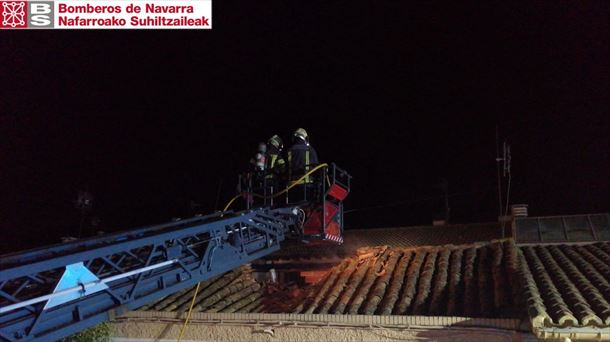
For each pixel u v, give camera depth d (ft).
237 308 32.76
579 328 20.11
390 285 30.58
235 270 38.42
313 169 30.01
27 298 16.47
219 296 34.19
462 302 27.35
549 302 22.84
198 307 31.55
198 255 23.04
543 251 32.55
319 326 26.99
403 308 27.25
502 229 40.29
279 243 28.45
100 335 29.04
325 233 29.50
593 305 22.11
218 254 23.58
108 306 18.58
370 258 34.58
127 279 19.53
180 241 22.06
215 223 23.20
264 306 33.47
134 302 19.48
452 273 30.55
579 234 33.91
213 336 28.99
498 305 25.62
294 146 31.71
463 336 24.58
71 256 16.70
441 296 28.09
